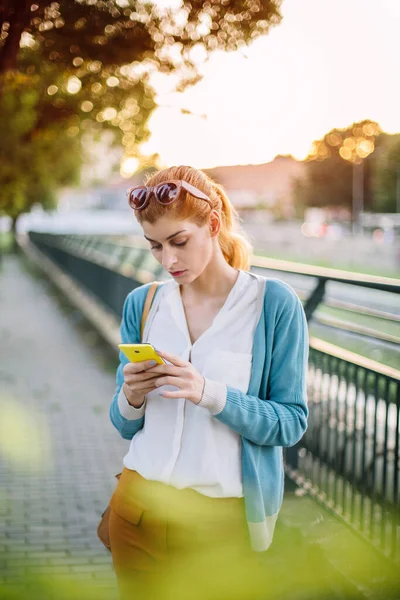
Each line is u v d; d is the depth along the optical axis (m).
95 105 6.52
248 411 1.79
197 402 1.76
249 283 1.91
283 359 1.88
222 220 1.99
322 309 5.47
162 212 1.75
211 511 1.83
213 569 1.27
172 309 1.94
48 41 5.39
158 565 1.87
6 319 13.90
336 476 3.71
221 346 1.87
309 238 64.31
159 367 1.75
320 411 3.96
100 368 9.09
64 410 6.90
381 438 3.38
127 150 7.18
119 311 10.34
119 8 5.14
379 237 61.47
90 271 13.61
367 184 90.88
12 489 4.67
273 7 4.86
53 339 11.44
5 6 5.02
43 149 16.39
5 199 18.61
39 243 33.75
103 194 78.12
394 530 3.01
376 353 3.68
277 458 1.93
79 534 3.98
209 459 1.83
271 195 99.50
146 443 1.90
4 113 6.98
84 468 5.19
